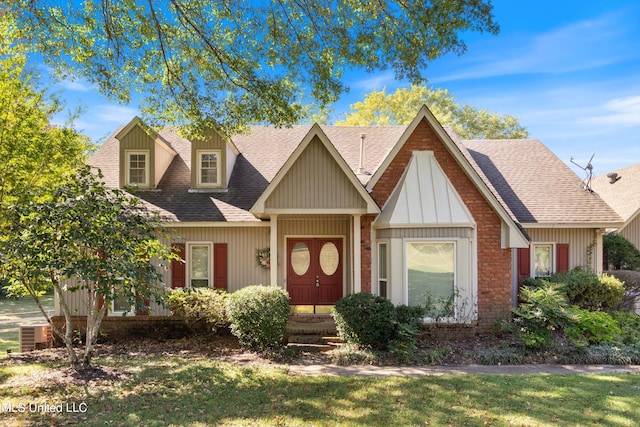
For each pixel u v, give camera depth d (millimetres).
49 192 8492
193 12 10188
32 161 10672
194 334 13055
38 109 11133
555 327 11500
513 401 7043
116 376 8531
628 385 7926
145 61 10906
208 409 6730
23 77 11289
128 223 8219
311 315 13148
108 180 14664
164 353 11102
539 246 15383
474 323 11852
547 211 14828
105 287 7480
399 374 8891
